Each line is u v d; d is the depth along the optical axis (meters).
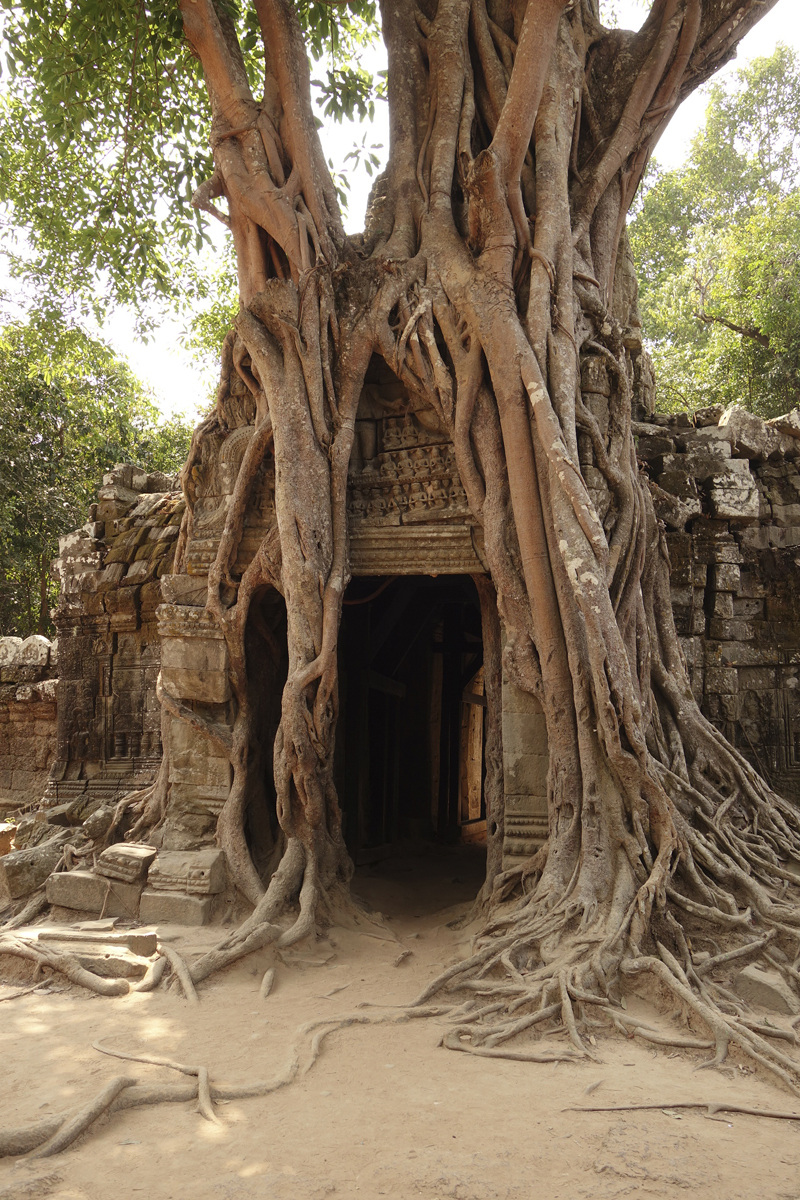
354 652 11.58
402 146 9.27
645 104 9.01
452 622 14.33
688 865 6.87
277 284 8.47
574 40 9.12
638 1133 4.01
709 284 22.39
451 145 8.88
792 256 19.56
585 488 7.53
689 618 10.00
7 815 14.19
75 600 12.62
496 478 7.93
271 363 8.51
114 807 9.38
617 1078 4.73
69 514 21.02
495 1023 5.47
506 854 7.84
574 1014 5.48
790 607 10.35
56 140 10.66
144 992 6.41
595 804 6.93
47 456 21.38
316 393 8.36
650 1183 3.54
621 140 8.98
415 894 10.04
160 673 9.09
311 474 8.27
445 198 8.75
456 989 6.07
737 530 10.56
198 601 9.24
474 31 9.18
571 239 8.48
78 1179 3.63
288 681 8.07
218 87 8.86
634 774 6.89
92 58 9.81
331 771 8.37
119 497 12.99
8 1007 6.14
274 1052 5.15
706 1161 3.74
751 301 19.69
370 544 8.74
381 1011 5.82
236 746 8.80
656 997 5.73
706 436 10.59
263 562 8.60
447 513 8.47
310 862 8.02
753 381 20.27
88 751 12.22
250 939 6.92
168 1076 4.75
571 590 7.33
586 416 7.96
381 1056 5.10
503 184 8.16
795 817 8.32
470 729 15.80
